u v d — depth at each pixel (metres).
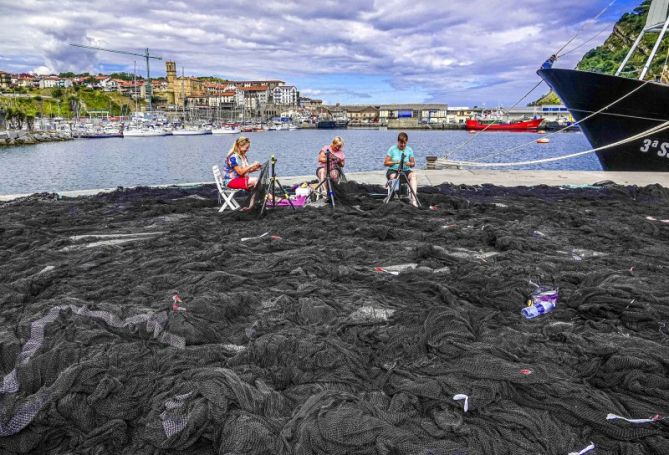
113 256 5.60
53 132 94.94
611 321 3.78
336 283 4.66
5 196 10.78
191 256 5.42
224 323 3.70
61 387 2.55
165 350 3.13
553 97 168.25
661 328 3.65
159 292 4.29
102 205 9.16
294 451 2.24
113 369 2.77
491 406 2.67
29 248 6.10
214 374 2.65
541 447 2.39
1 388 2.65
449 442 2.36
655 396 2.75
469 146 65.56
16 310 3.84
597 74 17.36
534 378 2.76
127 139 101.12
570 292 4.38
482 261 5.37
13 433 2.42
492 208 8.79
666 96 16.38
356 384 2.89
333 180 9.28
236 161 8.66
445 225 7.41
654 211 8.77
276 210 8.50
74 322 3.35
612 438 2.49
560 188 11.75
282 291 4.34
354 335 3.51
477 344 3.23
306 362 3.04
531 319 3.93
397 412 2.59
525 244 6.03
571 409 2.60
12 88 198.50
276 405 2.62
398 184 9.23
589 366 3.04
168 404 2.50
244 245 5.95
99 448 2.41
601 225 7.19
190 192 10.77
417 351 3.22
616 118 17.73
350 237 6.66
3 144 73.75
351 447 2.26
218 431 2.42
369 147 65.44
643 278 4.71
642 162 17.81
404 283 4.52
